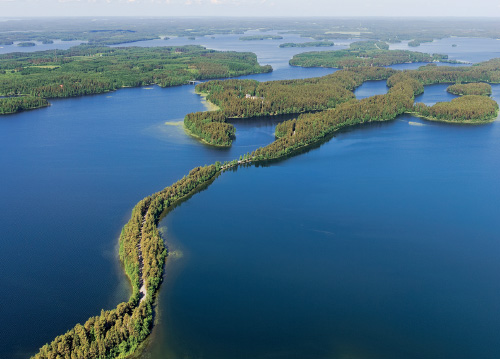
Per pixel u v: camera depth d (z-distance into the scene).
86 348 150.62
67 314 177.38
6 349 161.25
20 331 169.12
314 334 172.12
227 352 162.50
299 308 185.50
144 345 163.88
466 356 163.00
